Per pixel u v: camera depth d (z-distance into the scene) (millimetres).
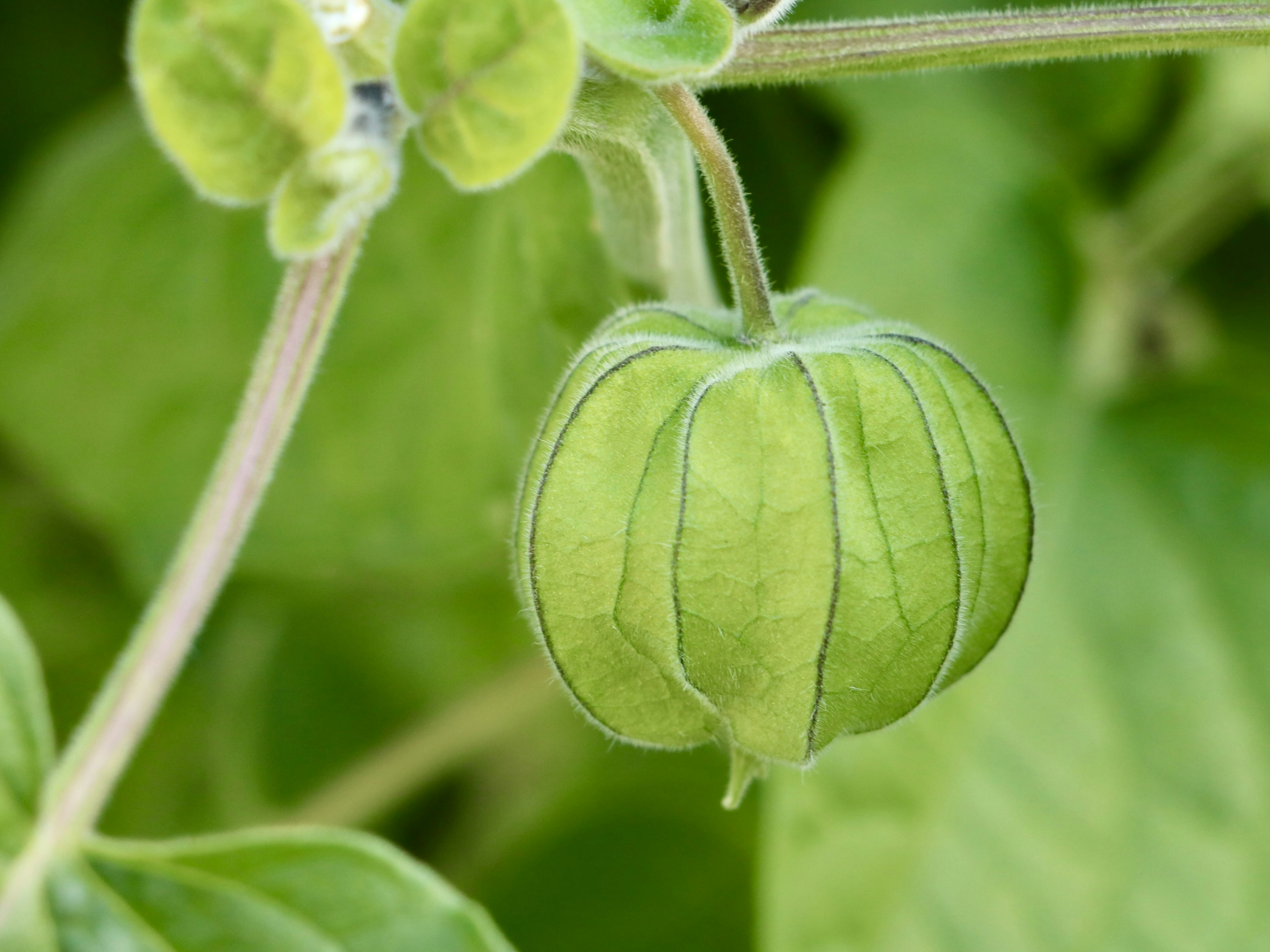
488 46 211
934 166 293
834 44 225
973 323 287
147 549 308
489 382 282
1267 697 279
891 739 269
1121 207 309
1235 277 305
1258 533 287
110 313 314
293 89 212
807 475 219
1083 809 272
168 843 236
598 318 256
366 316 295
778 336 224
